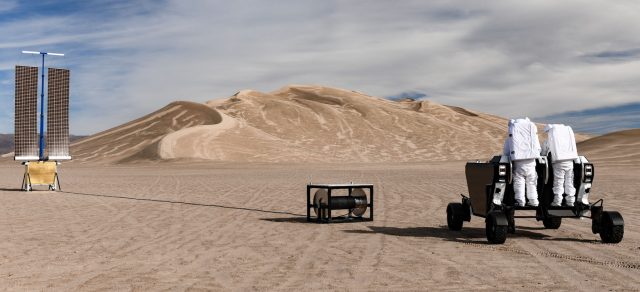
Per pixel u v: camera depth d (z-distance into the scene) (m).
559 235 13.62
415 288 8.15
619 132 88.88
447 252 11.20
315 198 16.77
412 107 199.38
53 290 8.12
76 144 154.00
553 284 8.40
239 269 9.56
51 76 31.67
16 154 31.09
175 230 14.53
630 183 32.47
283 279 8.77
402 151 145.88
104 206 21.08
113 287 8.28
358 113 175.50
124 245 12.14
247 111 164.62
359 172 53.31
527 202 12.91
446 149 148.88
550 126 12.92
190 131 126.00
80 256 10.84
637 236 13.40
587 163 12.71
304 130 155.25
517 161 12.67
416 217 17.31
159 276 9.02
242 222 16.19
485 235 13.66
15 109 31.05
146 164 90.44
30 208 20.42
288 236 13.48
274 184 34.25
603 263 10.05
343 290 8.05
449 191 27.17
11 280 8.76
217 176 46.81
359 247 11.84
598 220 12.60
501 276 8.95
